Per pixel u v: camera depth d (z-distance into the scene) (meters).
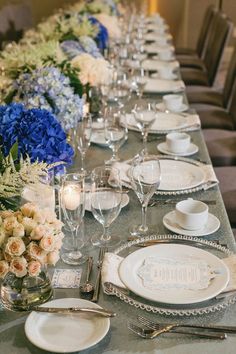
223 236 1.41
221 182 2.37
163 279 1.18
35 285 1.13
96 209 1.33
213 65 4.29
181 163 1.86
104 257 1.26
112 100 2.71
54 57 2.12
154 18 5.79
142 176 1.41
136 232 1.44
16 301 1.12
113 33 3.95
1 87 1.96
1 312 1.13
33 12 6.65
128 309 1.13
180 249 1.29
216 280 1.17
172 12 6.81
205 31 5.18
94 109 2.36
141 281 1.18
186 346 1.03
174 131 2.23
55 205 1.50
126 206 1.58
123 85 2.58
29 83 1.87
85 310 1.09
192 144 2.08
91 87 2.33
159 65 3.62
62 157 1.49
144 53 4.02
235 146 2.81
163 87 3.00
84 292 1.18
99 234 1.43
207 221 1.47
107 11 4.35
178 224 1.44
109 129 1.88
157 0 6.75
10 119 1.50
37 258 1.08
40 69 1.89
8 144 1.46
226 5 6.30
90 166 1.89
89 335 1.04
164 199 1.63
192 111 2.52
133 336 1.05
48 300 1.16
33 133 1.46
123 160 1.94
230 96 3.53
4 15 4.35
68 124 1.87
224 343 1.03
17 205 1.25
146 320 1.09
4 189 1.21
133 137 2.19
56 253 1.10
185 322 1.09
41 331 1.06
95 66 2.32
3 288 1.14
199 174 1.76
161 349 1.02
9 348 1.03
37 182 1.24
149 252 1.28
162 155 1.97
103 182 1.36
